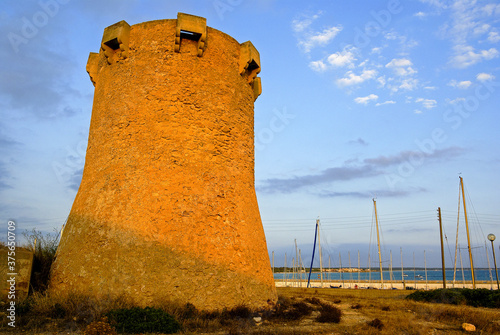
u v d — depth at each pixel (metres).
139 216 10.86
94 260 10.59
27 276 10.66
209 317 9.96
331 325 10.47
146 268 10.24
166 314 9.09
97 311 9.17
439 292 20.59
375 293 27.70
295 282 58.81
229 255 11.36
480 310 16.14
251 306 11.32
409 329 10.20
